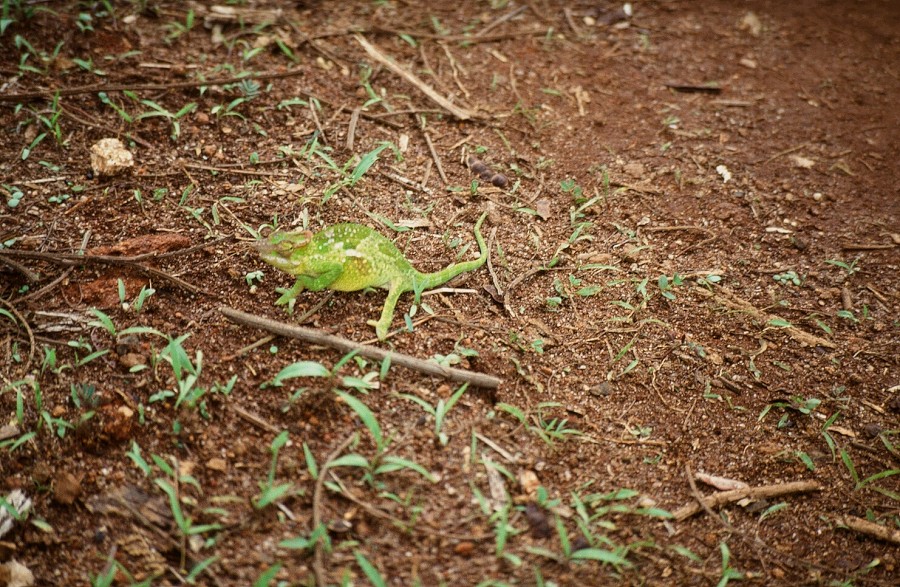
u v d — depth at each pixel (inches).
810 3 60.9
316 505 38.4
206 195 45.5
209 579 37.6
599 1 59.0
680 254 46.4
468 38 54.8
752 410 42.4
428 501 39.0
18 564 37.6
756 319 44.7
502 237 45.8
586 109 52.0
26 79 48.2
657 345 43.6
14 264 42.5
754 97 53.8
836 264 46.3
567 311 44.0
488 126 50.3
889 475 41.4
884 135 52.3
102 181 45.6
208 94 48.9
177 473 38.9
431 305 43.2
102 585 37.0
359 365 41.0
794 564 39.6
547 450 40.4
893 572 39.7
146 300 42.2
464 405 40.9
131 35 51.0
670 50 56.1
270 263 41.4
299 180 46.3
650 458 40.9
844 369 43.6
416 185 47.1
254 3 54.4
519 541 38.6
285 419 40.1
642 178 49.1
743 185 49.3
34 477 38.9
